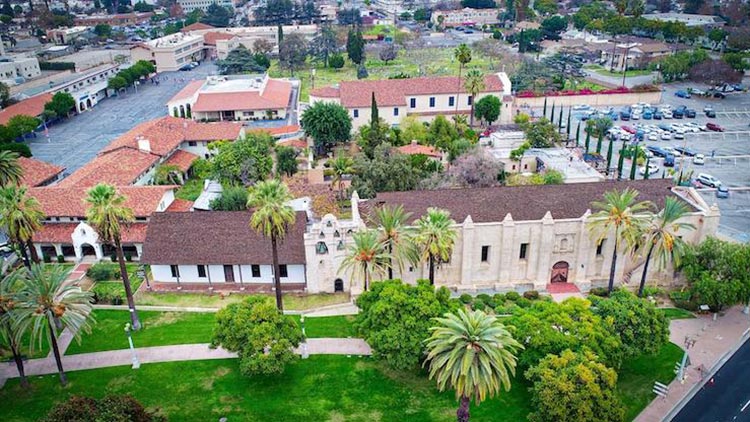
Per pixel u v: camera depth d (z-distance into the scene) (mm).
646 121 159625
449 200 79938
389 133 130250
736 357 65812
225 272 80000
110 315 73625
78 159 132125
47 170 110125
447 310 60625
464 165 103875
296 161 119938
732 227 97375
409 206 78812
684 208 70375
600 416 51531
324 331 69625
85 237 86000
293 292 78688
